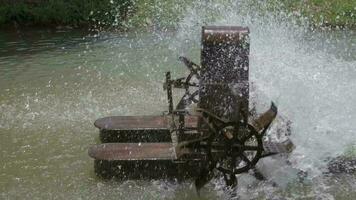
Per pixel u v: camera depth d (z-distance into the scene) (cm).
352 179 912
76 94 1419
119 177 910
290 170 932
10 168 978
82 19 2658
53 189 893
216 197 861
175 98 1359
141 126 1035
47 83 1544
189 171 902
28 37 2369
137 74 1628
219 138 832
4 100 1378
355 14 2500
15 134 1141
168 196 864
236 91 875
